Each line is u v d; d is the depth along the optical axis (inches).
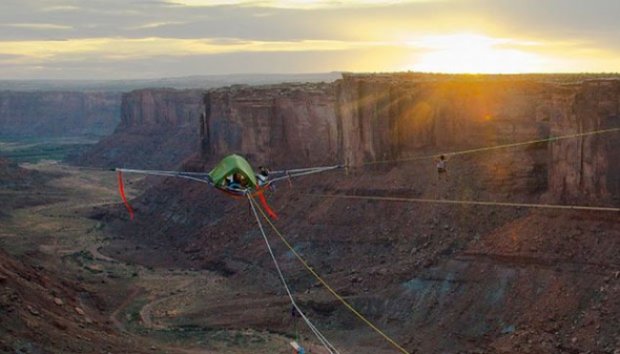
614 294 2984.7
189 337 3292.3
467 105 4052.7
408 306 3398.1
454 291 3366.1
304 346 3181.6
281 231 4552.2
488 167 3880.4
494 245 3440.0
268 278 4138.8
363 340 3240.7
